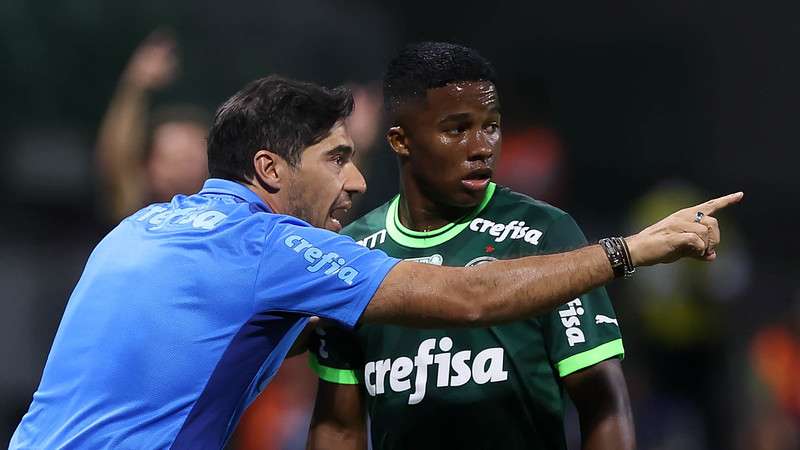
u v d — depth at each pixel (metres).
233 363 10.62
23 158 30.33
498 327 11.22
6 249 28.48
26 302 27.50
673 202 31.73
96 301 10.90
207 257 10.73
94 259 11.27
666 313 27.70
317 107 11.38
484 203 11.77
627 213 37.41
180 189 18.83
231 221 10.91
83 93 31.17
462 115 11.12
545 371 11.21
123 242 11.20
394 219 12.04
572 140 38.16
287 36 32.72
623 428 10.83
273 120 11.27
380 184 26.47
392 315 10.37
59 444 10.55
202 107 30.48
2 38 30.72
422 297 10.25
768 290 34.81
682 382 27.44
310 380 21.78
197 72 30.98
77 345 10.84
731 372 29.52
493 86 11.29
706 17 38.31
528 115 29.36
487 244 11.51
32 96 30.80
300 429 21.38
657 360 27.66
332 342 11.95
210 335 10.59
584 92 38.50
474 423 11.24
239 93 11.59
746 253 33.94
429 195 11.61
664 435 26.77
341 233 12.36
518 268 10.22
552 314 11.08
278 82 11.48
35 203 29.98
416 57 11.30
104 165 20.39
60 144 30.73
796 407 27.91
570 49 38.44
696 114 38.34
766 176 37.78
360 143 17.78
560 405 11.36
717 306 28.00
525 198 11.82
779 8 37.94
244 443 21.00
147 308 10.66
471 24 37.34
